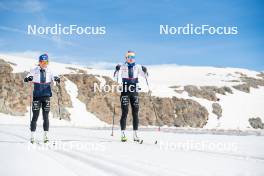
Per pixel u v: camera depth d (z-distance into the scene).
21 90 71.81
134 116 12.25
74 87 81.00
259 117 94.50
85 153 7.76
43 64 12.15
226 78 119.56
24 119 67.44
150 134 15.77
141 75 12.87
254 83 117.69
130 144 10.16
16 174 5.21
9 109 68.81
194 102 90.44
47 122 11.53
